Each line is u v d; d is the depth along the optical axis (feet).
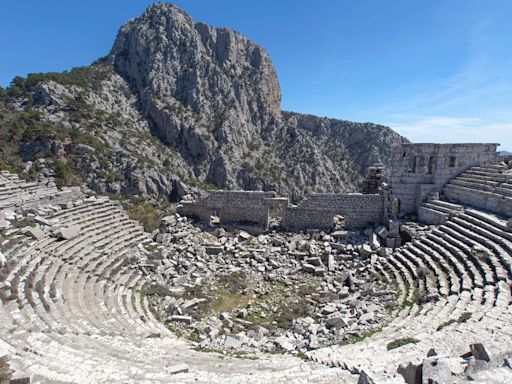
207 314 67.87
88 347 43.14
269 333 60.64
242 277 83.56
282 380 34.09
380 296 68.69
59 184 205.67
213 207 112.88
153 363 40.96
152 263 84.02
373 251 90.12
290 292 77.05
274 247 98.68
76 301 60.03
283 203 109.19
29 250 68.59
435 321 50.75
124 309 63.21
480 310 51.47
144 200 245.24
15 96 298.35
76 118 281.54
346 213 107.65
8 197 87.30
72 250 75.10
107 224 94.48
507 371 25.63
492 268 63.41
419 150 105.19
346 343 52.37
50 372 32.96
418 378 28.73
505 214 81.71
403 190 106.11
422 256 77.82
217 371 39.17
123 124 325.83
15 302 50.80
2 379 29.07
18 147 238.07
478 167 103.19
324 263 90.38
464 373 27.48
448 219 89.61
